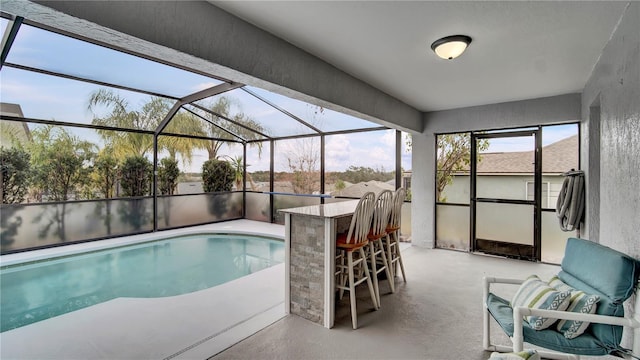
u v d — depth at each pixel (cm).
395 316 289
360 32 247
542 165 457
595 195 362
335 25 236
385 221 338
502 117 473
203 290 352
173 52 192
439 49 263
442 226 547
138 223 625
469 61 306
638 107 185
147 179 640
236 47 224
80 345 235
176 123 643
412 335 255
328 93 313
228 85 437
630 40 200
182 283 416
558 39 255
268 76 248
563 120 426
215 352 228
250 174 820
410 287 362
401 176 574
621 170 217
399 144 571
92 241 562
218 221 770
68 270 458
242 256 545
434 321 279
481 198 509
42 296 366
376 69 331
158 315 288
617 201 227
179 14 191
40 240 506
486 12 215
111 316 284
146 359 218
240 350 231
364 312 298
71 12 148
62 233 529
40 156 507
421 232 553
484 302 234
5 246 474
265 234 646
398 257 380
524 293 214
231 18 221
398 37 255
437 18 224
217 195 770
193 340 244
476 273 411
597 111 360
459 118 511
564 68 325
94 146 566
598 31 240
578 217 389
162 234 628
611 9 208
